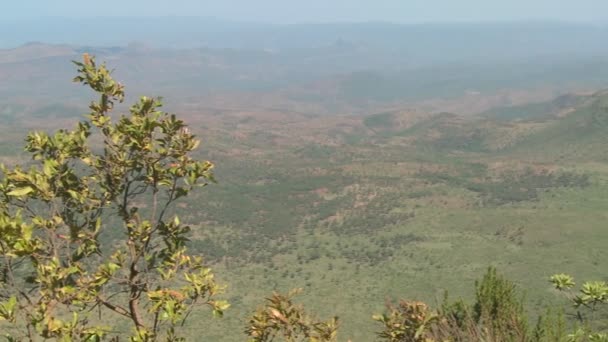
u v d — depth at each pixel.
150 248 7.40
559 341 9.59
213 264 122.62
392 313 8.00
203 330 75.31
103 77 7.54
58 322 6.07
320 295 103.88
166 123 7.41
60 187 7.12
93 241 7.17
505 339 9.12
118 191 7.45
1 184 6.96
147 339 6.61
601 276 94.69
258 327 7.65
